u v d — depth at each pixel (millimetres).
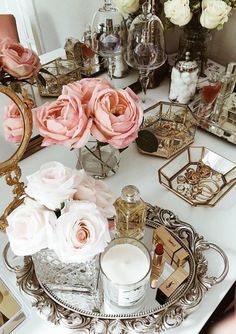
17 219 477
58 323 584
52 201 469
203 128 900
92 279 602
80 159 782
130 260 597
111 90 571
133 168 822
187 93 944
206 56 1021
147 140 733
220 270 656
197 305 605
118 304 602
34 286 620
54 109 572
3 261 657
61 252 456
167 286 617
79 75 871
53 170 490
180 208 751
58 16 799
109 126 552
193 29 928
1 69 663
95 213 469
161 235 672
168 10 839
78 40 855
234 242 696
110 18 860
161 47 879
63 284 619
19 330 596
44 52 811
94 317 585
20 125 599
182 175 803
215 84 889
